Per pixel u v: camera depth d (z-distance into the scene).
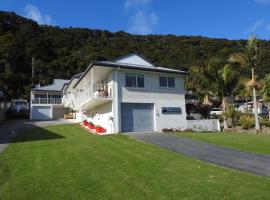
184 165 10.55
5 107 41.19
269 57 41.34
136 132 23.91
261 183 8.09
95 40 82.69
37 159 11.75
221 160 11.70
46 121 38.53
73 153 13.01
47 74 70.94
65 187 7.99
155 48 72.31
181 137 19.45
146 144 16.06
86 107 31.36
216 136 20.47
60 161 11.32
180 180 8.51
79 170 9.86
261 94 32.19
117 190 7.65
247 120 29.94
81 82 33.00
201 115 41.53
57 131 25.67
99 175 9.18
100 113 28.33
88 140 17.42
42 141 17.36
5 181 8.72
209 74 32.59
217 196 7.06
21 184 8.34
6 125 30.88
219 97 32.62
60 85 52.41
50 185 8.20
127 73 25.06
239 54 29.06
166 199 6.92
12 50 72.44
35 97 47.47
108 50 71.19
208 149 14.55
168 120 26.55
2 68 68.88
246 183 8.11
